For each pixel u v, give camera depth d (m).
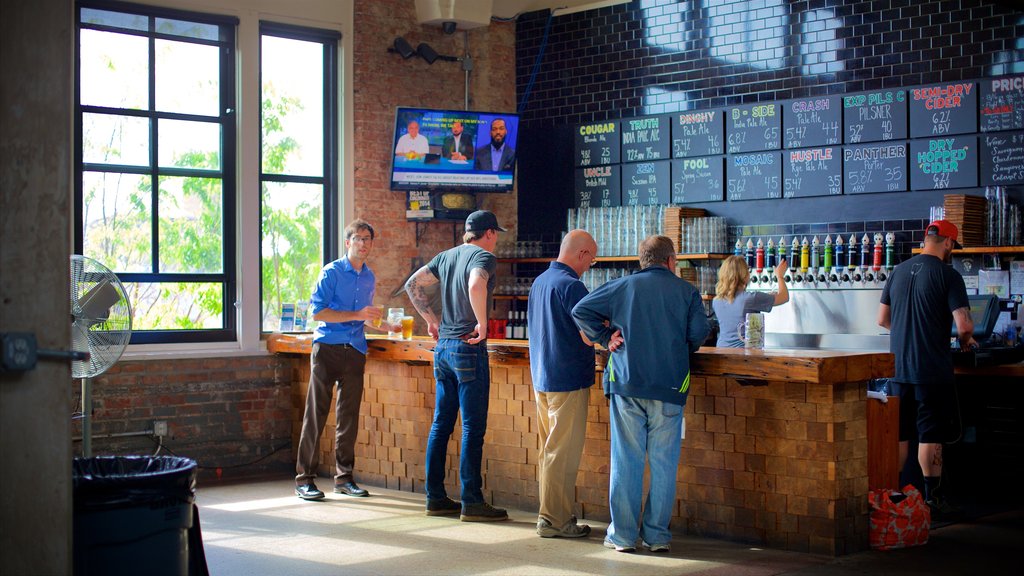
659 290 5.00
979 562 4.87
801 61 8.17
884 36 7.79
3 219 3.04
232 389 7.88
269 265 8.30
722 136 8.53
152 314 7.72
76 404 7.22
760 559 4.91
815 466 4.99
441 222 9.06
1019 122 7.23
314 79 8.55
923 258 6.05
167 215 7.79
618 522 5.12
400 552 5.14
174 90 7.82
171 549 3.46
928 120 7.57
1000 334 7.11
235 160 8.06
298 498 6.73
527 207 9.56
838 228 7.98
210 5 7.91
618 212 8.77
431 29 9.05
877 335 7.51
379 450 7.17
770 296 6.40
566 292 5.31
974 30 7.41
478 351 5.86
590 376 5.41
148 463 3.79
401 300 8.83
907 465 6.57
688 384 5.05
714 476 5.38
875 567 4.75
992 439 6.89
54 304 3.10
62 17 3.13
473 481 5.89
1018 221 7.12
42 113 3.10
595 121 9.23
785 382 5.07
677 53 8.81
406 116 8.57
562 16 9.38
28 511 3.03
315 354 6.74
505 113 9.21
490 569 4.79
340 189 8.61
